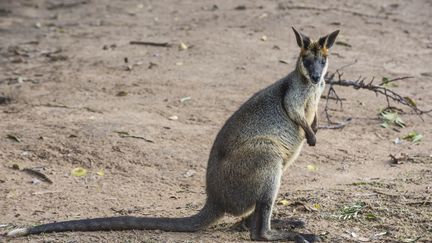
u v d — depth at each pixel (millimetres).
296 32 11773
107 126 16766
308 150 15938
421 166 14781
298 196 12961
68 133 16328
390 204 12148
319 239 10688
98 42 25859
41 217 12602
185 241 10781
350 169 14891
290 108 11453
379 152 15906
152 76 21141
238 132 11211
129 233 11117
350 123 17656
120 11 31531
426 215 11555
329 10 29078
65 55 24078
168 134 16547
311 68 11453
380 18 28203
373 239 10742
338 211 11969
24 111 18062
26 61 23656
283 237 10805
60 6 33094
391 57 23469
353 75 21359
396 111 18328
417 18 28516
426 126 17578
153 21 29062
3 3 33406
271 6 30109
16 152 15461
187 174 14797
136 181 14477
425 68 22438
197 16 29391
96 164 15094
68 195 13711
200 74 21297
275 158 11125
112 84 20406
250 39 25156
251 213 11266
